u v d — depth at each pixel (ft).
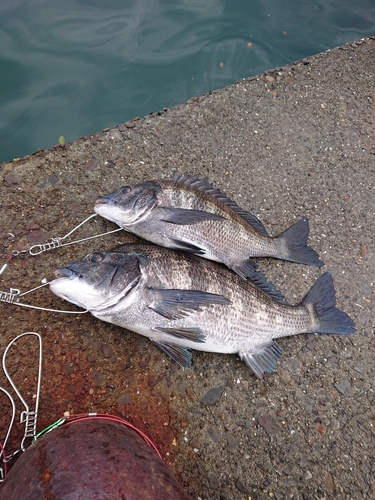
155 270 1.69
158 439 1.71
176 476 1.67
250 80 2.60
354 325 2.01
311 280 2.15
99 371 1.76
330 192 2.40
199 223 1.89
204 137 2.38
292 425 1.85
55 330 1.78
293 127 2.53
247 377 1.89
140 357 1.82
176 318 1.67
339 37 3.06
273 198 2.32
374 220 2.38
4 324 1.75
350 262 2.25
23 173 2.07
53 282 1.61
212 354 1.89
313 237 2.27
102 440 1.33
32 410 1.65
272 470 1.76
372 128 2.63
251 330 1.82
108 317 1.69
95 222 2.02
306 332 1.97
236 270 1.95
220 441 1.76
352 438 1.88
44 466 1.23
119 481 1.18
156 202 1.86
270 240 2.07
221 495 1.68
